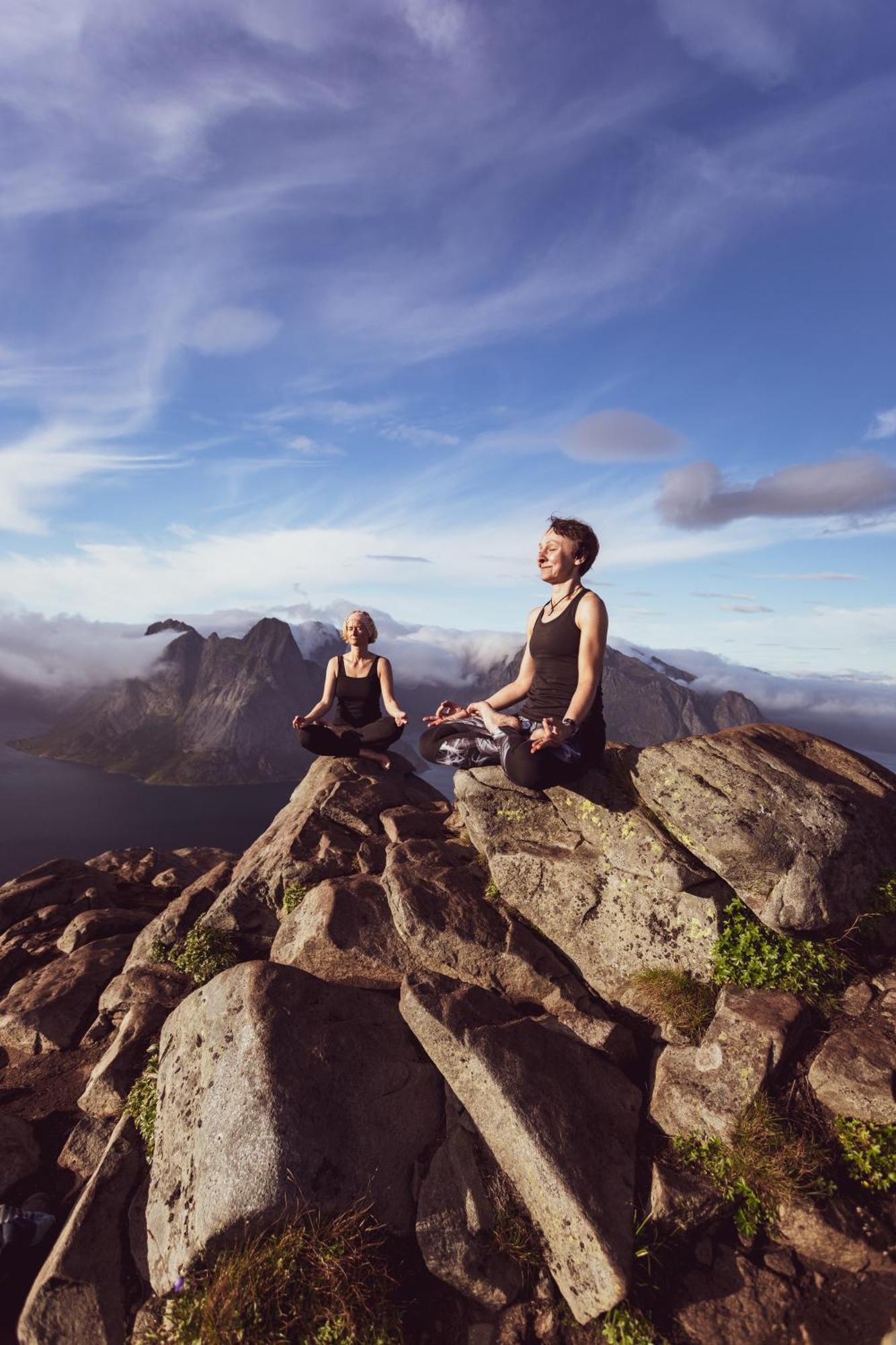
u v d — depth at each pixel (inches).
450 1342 186.4
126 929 439.2
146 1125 253.8
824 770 290.8
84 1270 208.5
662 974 254.5
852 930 247.0
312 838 370.9
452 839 350.9
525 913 289.0
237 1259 192.1
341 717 459.5
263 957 346.9
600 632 262.2
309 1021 240.8
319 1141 209.3
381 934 285.1
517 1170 207.8
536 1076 222.2
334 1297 184.7
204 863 560.4
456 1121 225.9
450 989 250.8
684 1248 193.8
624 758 299.3
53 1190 261.1
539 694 277.6
